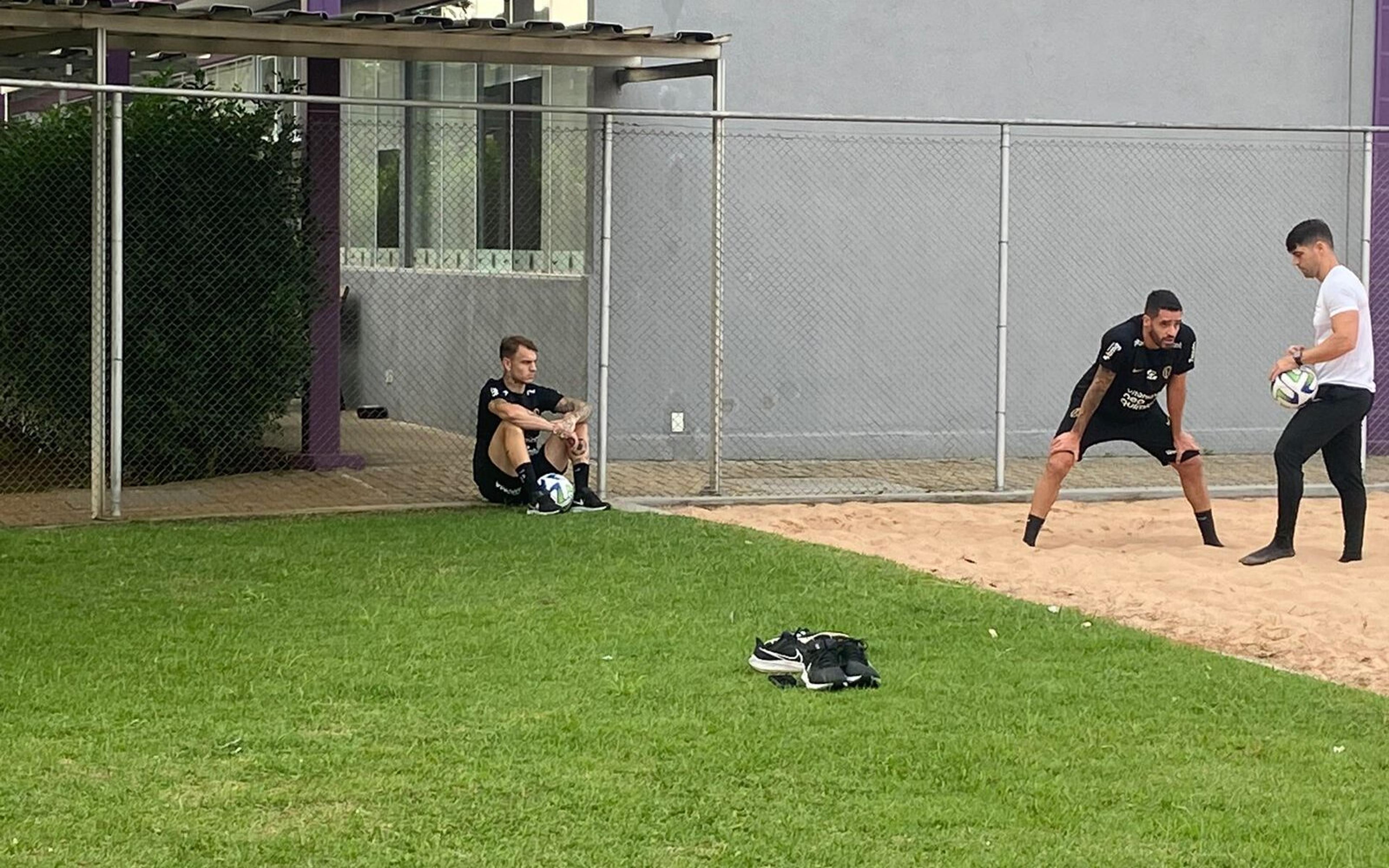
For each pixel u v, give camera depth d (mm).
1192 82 16125
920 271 15484
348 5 16641
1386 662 7855
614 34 12250
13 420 13961
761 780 5875
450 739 6281
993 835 5391
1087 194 15914
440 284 16578
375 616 8312
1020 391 15836
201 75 13945
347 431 16297
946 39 15453
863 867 5117
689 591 8992
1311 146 16453
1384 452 16578
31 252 13258
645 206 14734
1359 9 16516
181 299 13188
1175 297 10633
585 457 11938
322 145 13781
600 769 5969
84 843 5203
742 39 14922
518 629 8062
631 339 14758
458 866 5086
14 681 7008
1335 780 6008
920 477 14305
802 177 15109
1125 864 5160
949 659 7637
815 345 15234
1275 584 9617
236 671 7223
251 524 11078
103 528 10922
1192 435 16312
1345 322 10188
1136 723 6672
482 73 15820
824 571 9570
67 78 18891
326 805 5582
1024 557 10391
